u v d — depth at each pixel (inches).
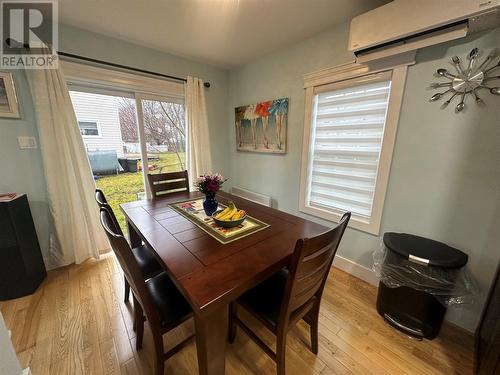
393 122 62.2
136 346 50.3
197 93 105.7
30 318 58.5
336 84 74.7
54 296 66.9
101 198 51.1
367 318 59.9
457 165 53.3
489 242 50.4
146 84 92.2
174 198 77.4
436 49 52.9
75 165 77.7
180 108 109.3
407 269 52.1
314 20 69.1
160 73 95.1
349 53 70.2
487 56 46.8
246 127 113.0
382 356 49.6
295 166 94.7
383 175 66.6
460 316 56.7
